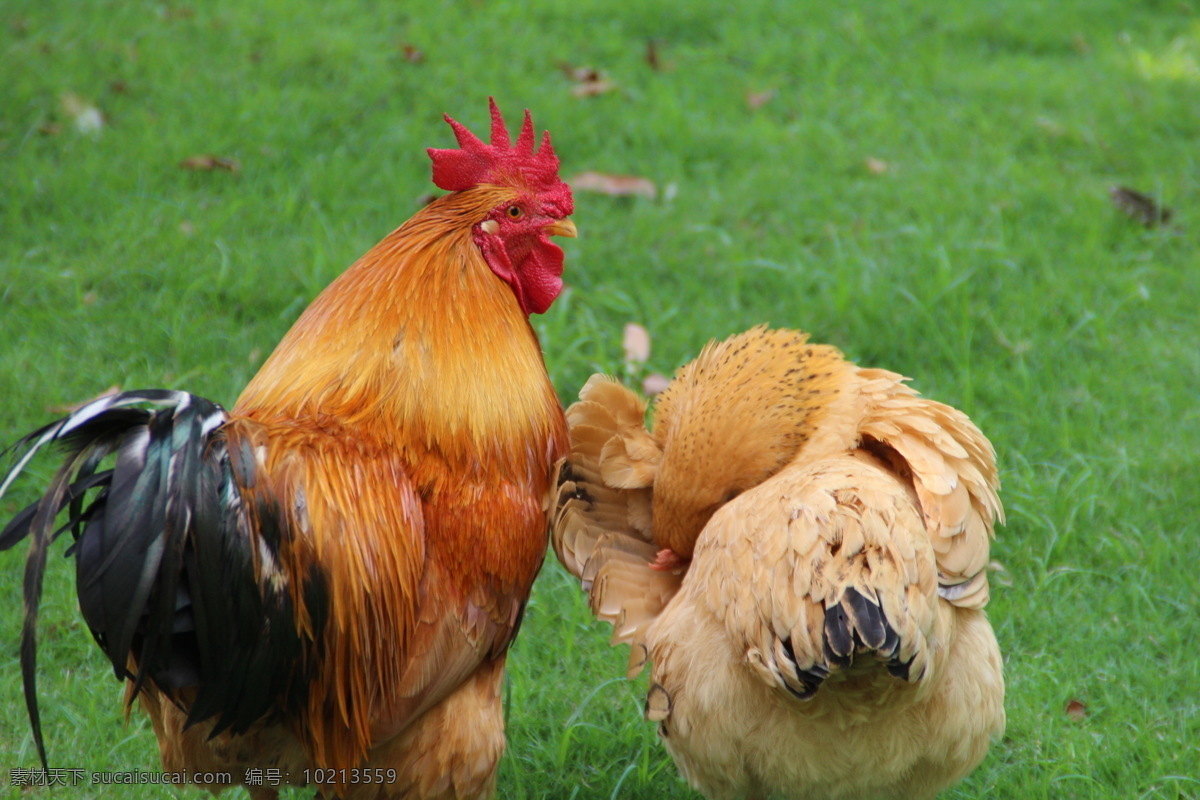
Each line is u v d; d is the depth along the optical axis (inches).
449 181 172.9
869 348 291.0
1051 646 218.5
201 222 323.3
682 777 177.9
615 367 281.3
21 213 322.7
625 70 417.7
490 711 163.5
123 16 416.8
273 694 147.1
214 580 135.4
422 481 155.5
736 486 161.3
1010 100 416.8
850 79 428.1
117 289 299.7
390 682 153.6
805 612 133.2
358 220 329.4
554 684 214.1
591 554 173.2
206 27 414.9
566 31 445.1
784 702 144.4
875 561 133.5
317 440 149.6
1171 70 440.5
